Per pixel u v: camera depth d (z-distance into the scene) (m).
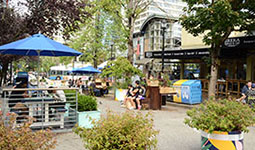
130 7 15.96
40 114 6.54
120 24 16.97
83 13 11.72
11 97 7.36
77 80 22.84
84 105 7.25
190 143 6.03
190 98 13.42
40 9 10.48
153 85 11.61
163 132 7.06
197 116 4.82
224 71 18.42
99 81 19.44
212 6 9.23
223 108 4.55
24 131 3.15
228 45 12.59
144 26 30.73
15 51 8.85
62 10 10.64
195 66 21.12
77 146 5.47
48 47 6.79
